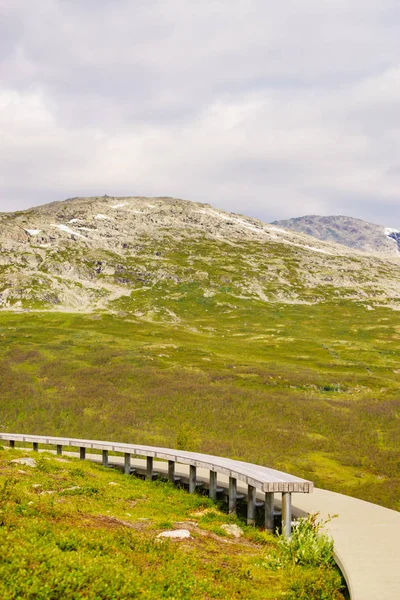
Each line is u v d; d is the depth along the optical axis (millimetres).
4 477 23406
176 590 12852
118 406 78375
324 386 96562
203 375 99688
